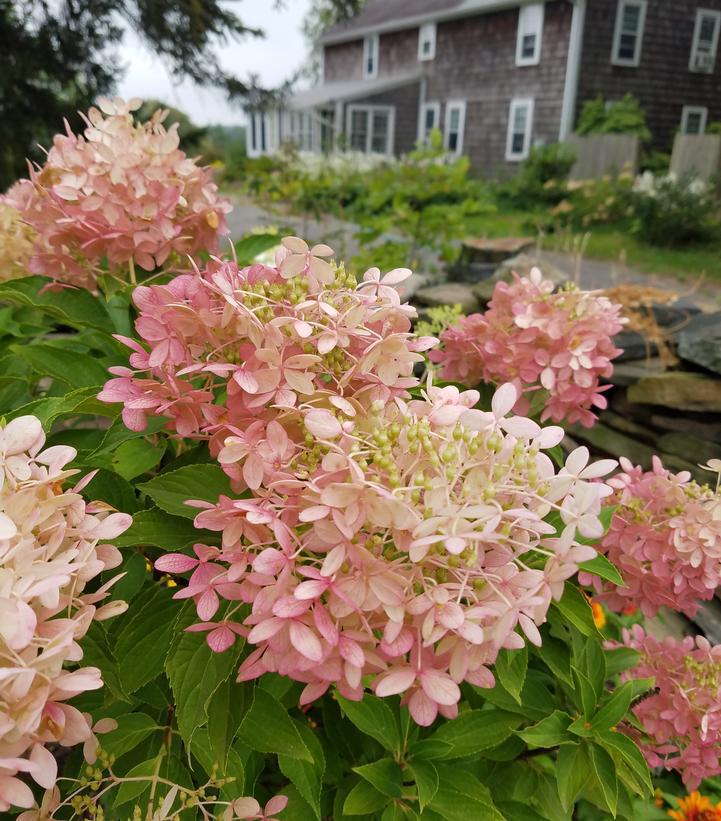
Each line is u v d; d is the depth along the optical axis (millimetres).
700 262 10156
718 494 1478
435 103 23344
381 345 1013
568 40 18547
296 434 1021
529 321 1755
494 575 846
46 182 1650
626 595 1628
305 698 858
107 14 6195
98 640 1056
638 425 3695
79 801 1064
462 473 891
